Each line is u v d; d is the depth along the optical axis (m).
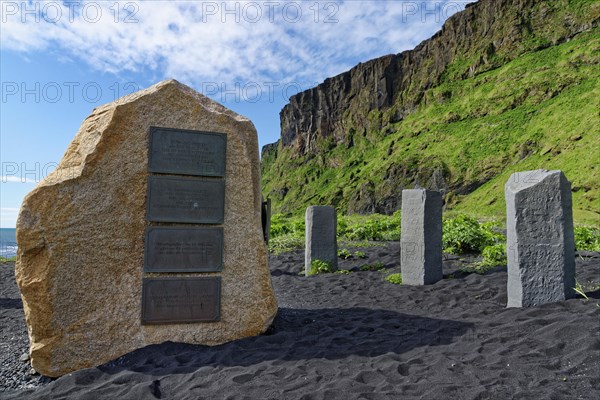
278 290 8.95
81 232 4.56
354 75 86.44
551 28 58.84
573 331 4.70
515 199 6.14
